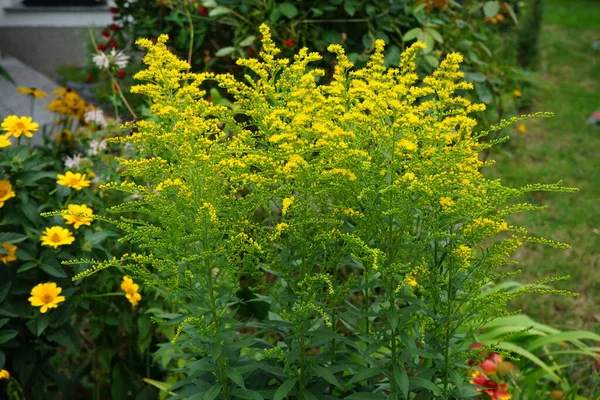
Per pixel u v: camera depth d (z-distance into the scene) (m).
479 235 2.06
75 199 3.18
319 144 1.96
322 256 2.31
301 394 2.15
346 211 2.05
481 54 4.49
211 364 2.14
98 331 3.03
